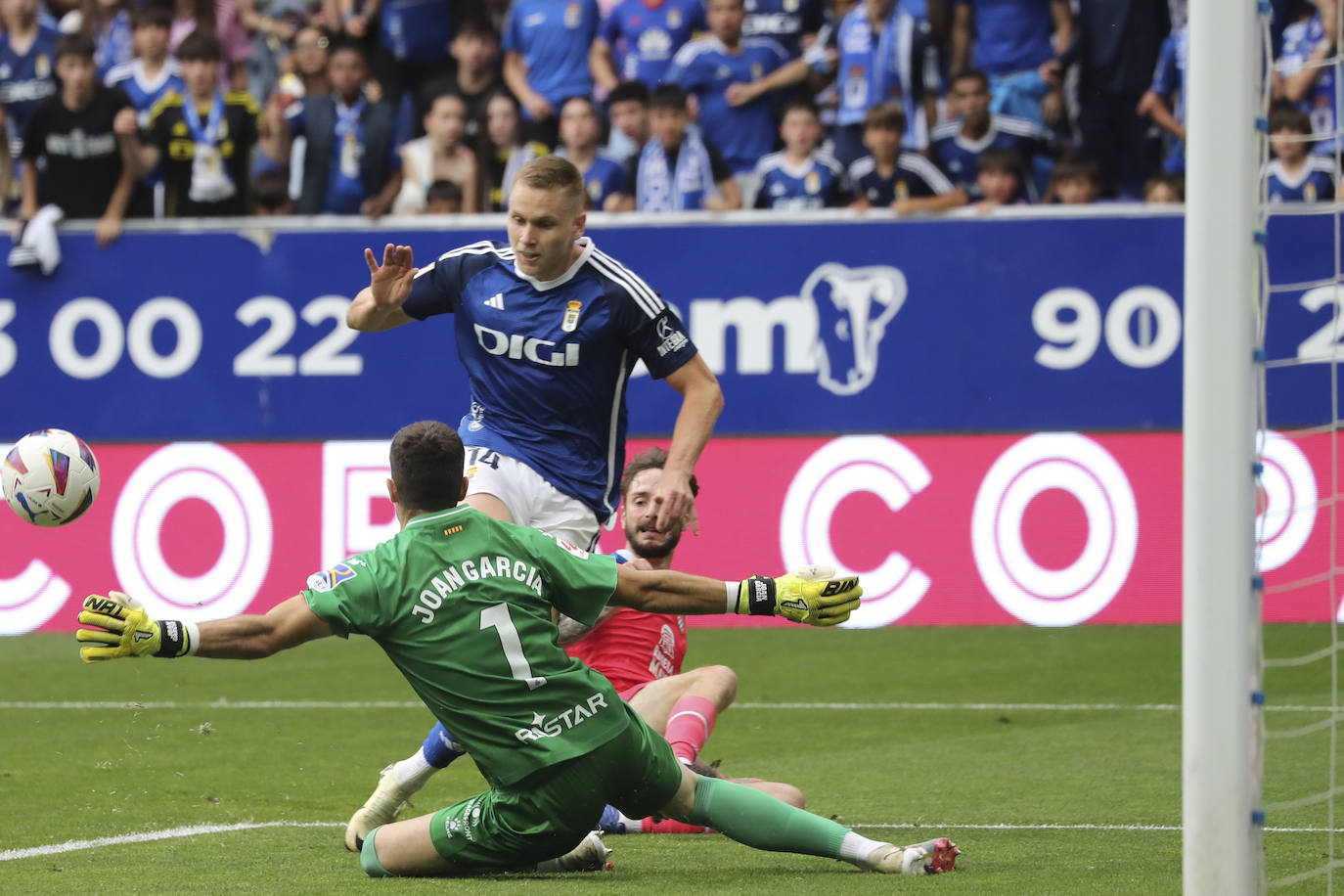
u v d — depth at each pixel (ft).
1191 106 37.83
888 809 59.47
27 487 53.57
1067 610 113.39
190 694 92.68
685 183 126.00
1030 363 114.52
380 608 42.65
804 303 115.96
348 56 129.08
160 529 118.11
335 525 117.50
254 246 118.42
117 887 43.88
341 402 117.91
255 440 118.21
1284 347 112.06
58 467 53.72
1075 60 131.34
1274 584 110.42
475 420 57.21
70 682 97.50
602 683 43.37
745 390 116.26
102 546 118.32
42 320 119.03
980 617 114.21
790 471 115.75
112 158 121.19
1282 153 116.98
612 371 55.93
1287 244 112.78
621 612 58.49
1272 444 111.24
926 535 114.73
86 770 68.54
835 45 132.77
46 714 85.66
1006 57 129.59
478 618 42.68
